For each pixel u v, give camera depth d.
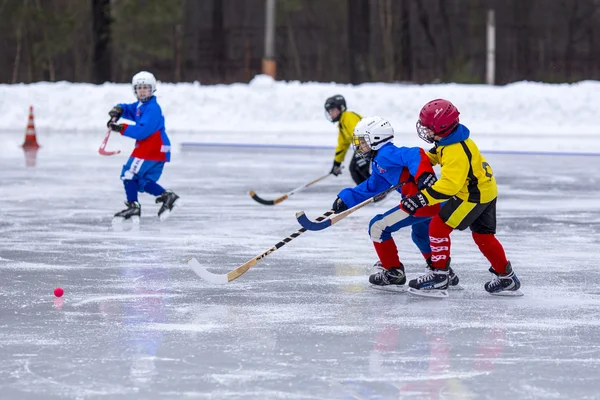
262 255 18.14
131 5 155.88
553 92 76.69
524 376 12.84
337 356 13.79
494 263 18.33
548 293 18.59
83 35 158.88
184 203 33.22
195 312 16.67
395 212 18.23
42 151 56.22
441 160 17.73
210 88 78.19
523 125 74.62
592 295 18.39
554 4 154.88
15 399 11.77
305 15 167.12
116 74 156.62
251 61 157.75
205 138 67.69
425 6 149.00
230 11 160.50
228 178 42.16
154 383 12.43
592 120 75.25
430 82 123.56
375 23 150.88
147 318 16.19
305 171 45.66
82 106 76.56
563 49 153.75
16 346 14.26
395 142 62.47
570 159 53.31
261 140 66.38
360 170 32.16
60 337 14.82
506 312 16.88
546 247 24.14
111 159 51.31
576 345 14.52
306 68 165.25
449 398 11.89
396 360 13.59
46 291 18.44
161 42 157.12
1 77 156.00
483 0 152.00
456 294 18.52
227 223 28.42
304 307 17.19
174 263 21.64
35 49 153.50
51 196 34.91
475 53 149.12
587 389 12.28
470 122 75.00
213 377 12.70
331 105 31.45
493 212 18.25
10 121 75.62
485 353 14.02
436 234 18.09
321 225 18.08
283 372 12.96
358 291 18.70
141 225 27.94
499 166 49.00
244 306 17.22
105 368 13.10
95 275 20.17
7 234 25.92
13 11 150.50
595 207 32.59
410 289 18.38
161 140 28.75
